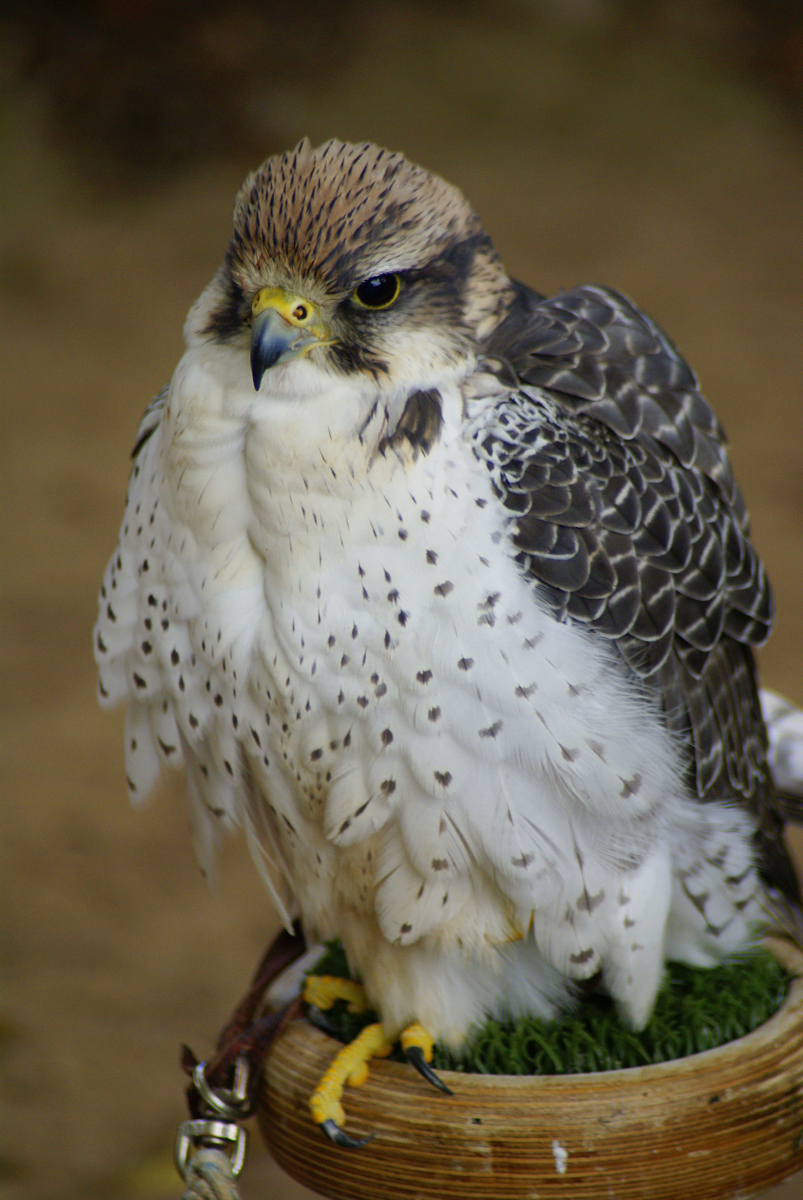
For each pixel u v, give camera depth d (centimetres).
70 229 2331
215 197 2438
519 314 441
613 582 398
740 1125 394
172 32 2678
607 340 450
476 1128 392
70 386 1886
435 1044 436
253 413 373
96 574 1493
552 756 378
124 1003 966
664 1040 425
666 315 2062
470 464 378
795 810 557
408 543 367
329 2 2923
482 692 372
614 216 2400
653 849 407
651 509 421
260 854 445
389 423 371
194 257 2262
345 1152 409
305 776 402
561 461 394
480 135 2645
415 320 383
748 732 485
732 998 439
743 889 452
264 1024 439
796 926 485
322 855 425
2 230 2309
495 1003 436
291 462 366
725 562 459
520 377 420
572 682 380
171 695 420
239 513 382
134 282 2180
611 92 2806
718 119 2734
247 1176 827
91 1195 800
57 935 1030
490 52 2895
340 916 438
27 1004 962
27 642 1380
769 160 2619
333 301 374
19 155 2480
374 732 381
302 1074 420
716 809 445
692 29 3025
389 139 2611
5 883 1081
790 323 2052
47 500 1622
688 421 458
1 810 1161
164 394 439
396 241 378
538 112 2725
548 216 2395
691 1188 394
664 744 409
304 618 375
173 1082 901
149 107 2547
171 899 1077
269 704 394
